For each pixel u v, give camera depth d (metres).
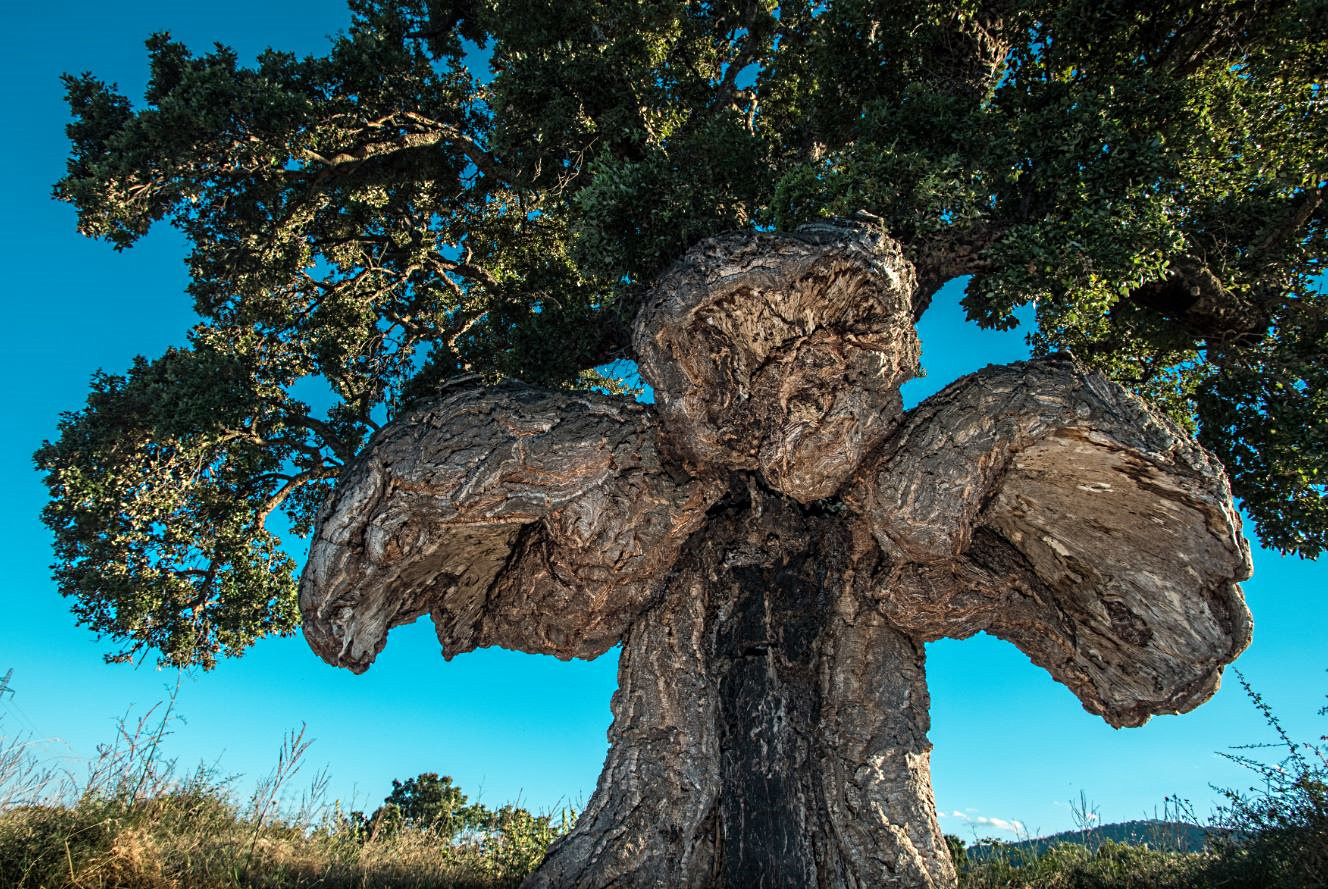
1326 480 9.04
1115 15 8.85
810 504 8.65
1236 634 7.34
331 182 12.51
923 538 7.39
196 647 11.71
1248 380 9.77
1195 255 9.67
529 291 11.79
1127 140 8.03
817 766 7.88
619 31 10.80
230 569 11.73
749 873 7.43
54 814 6.43
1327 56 8.52
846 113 10.06
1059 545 7.95
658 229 8.80
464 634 8.92
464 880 8.21
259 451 11.64
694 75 11.55
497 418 7.61
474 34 13.74
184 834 7.07
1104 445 7.01
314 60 11.91
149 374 11.27
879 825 7.45
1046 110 8.21
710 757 7.84
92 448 10.77
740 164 9.22
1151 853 8.72
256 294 12.24
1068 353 7.51
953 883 7.40
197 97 10.64
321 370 12.49
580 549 7.71
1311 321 9.55
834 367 7.34
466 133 12.99
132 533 11.08
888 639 8.24
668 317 7.05
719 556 8.53
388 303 13.38
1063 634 8.16
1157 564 7.50
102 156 10.84
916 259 8.48
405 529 7.41
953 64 9.77
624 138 10.47
